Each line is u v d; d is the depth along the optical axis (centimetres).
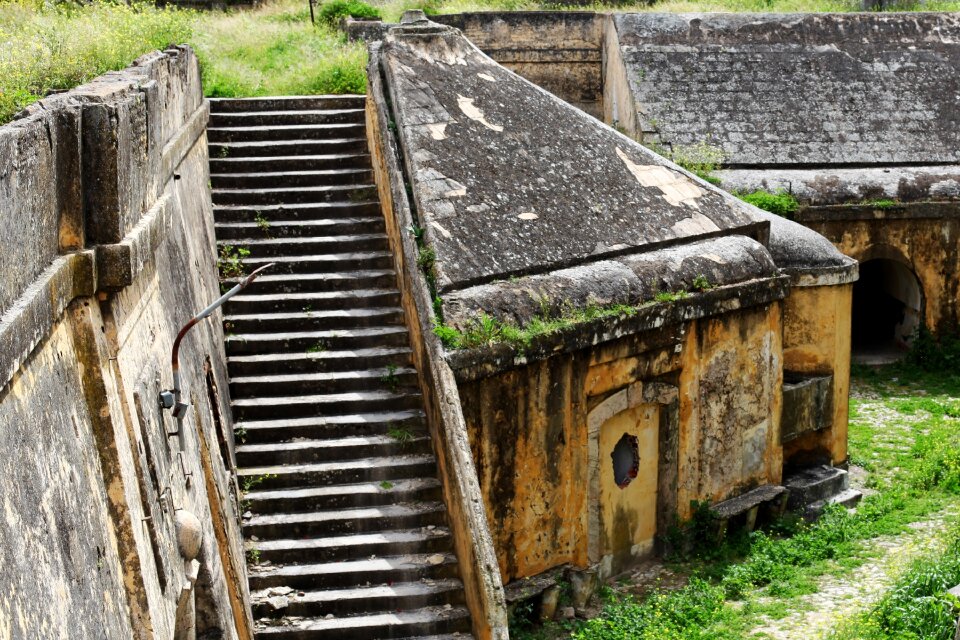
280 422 1036
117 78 755
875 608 981
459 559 942
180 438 696
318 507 984
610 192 1181
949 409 1530
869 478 1335
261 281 1139
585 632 980
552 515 1029
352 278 1149
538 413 1002
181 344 806
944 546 1096
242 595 854
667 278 1106
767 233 1253
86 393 548
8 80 1018
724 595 1062
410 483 1001
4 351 420
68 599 461
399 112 1165
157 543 600
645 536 1143
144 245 620
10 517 414
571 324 1005
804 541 1173
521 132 1199
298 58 1691
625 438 1116
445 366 930
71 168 548
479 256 1032
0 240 441
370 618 913
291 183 1257
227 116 1323
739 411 1190
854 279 1297
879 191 1644
